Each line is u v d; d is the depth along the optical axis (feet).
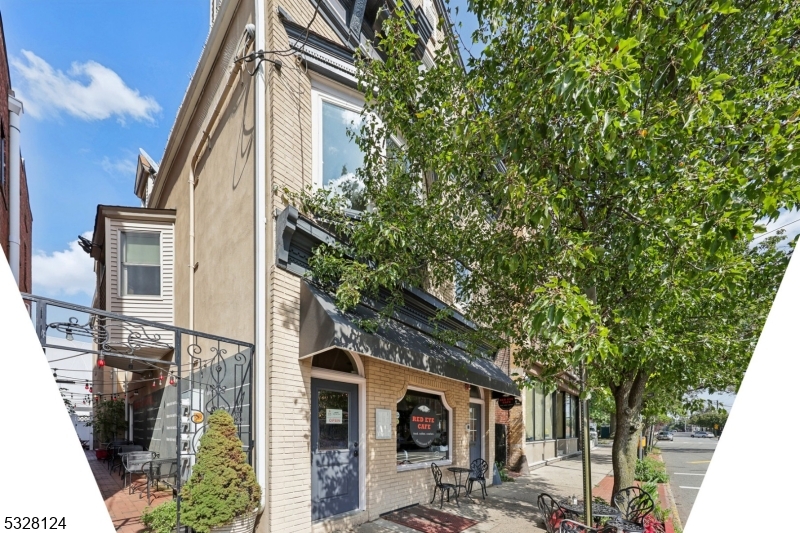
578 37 11.53
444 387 32.37
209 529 15.60
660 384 25.66
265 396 18.31
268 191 19.71
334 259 19.62
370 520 23.47
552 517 21.26
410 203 20.03
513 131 14.79
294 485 18.44
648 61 13.88
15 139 28.94
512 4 16.70
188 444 21.97
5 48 27.22
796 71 15.70
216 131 26.55
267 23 20.83
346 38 25.91
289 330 19.04
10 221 28.25
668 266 14.32
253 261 20.48
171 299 33.37
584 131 12.53
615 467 23.59
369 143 21.12
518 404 46.09
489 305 21.44
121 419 46.14
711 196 12.03
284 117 20.57
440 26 18.67
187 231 30.71
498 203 18.42
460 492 32.37
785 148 11.02
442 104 18.37
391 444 25.80
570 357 13.43
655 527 21.56
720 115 12.55
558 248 14.83
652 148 13.16
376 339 19.93
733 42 16.55
